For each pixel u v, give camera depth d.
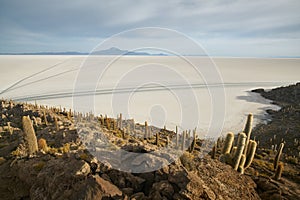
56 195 4.20
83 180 4.15
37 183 5.21
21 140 9.83
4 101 20.61
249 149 7.86
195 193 3.91
